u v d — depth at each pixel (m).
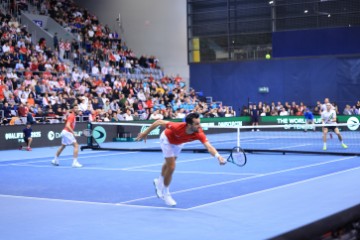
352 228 5.36
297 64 37.78
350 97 36.69
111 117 27.30
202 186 11.91
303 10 37.50
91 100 28.22
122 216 8.80
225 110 34.09
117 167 16.16
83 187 12.15
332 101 37.06
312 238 4.56
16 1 36.53
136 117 29.19
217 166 15.96
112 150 22.11
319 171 14.30
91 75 32.62
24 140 23.72
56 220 8.57
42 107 26.05
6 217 8.88
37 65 29.69
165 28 41.12
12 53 29.08
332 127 21.31
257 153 20.11
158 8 41.28
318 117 33.59
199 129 9.13
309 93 37.59
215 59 39.94
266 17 38.44
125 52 38.12
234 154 10.55
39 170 15.69
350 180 12.44
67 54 34.16
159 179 9.70
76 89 29.33
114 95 30.03
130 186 12.20
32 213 9.19
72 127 16.48
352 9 36.34
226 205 9.55
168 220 8.41
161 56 41.31
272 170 14.73
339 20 36.72
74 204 9.98
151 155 20.00
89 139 22.33
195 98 35.34
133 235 7.47
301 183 12.08
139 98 31.48
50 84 28.36
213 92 39.94
